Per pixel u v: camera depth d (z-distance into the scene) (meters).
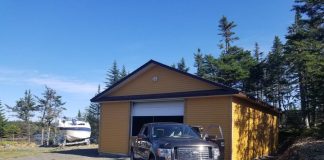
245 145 21.20
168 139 12.95
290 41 31.33
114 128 25.77
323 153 16.80
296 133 29.47
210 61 47.22
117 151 25.14
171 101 22.92
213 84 20.69
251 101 21.86
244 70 44.91
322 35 27.11
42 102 54.69
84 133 40.44
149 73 24.56
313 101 25.22
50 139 46.00
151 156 13.09
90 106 63.72
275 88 44.66
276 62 43.41
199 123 21.11
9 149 32.88
